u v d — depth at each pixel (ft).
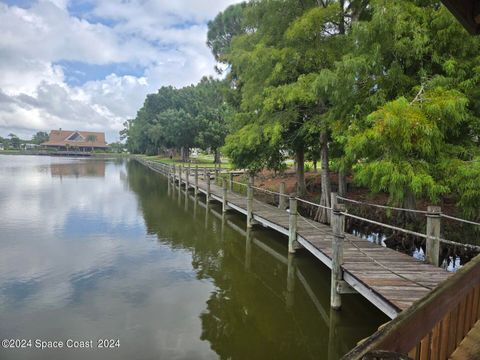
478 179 16.29
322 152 31.76
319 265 22.02
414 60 20.35
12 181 74.90
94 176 89.81
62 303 16.99
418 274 14.62
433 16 18.89
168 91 169.58
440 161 18.30
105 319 15.46
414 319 5.10
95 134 284.41
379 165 17.29
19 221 35.47
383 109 16.43
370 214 31.07
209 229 33.04
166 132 124.26
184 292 18.52
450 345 6.86
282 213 31.09
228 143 36.45
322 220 31.65
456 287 6.70
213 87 105.29
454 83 18.38
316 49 25.98
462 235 22.85
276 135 26.84
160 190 62.90
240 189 58.23
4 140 285.02
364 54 19.75
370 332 14.44
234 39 37.65
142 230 32.45
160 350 13.14
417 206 28.09
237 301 17.53
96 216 38.68
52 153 240.12
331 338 14.11
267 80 27.32
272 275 21.15
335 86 20.39
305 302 17.42
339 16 26.68
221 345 13.56
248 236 30.01
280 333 14.49
